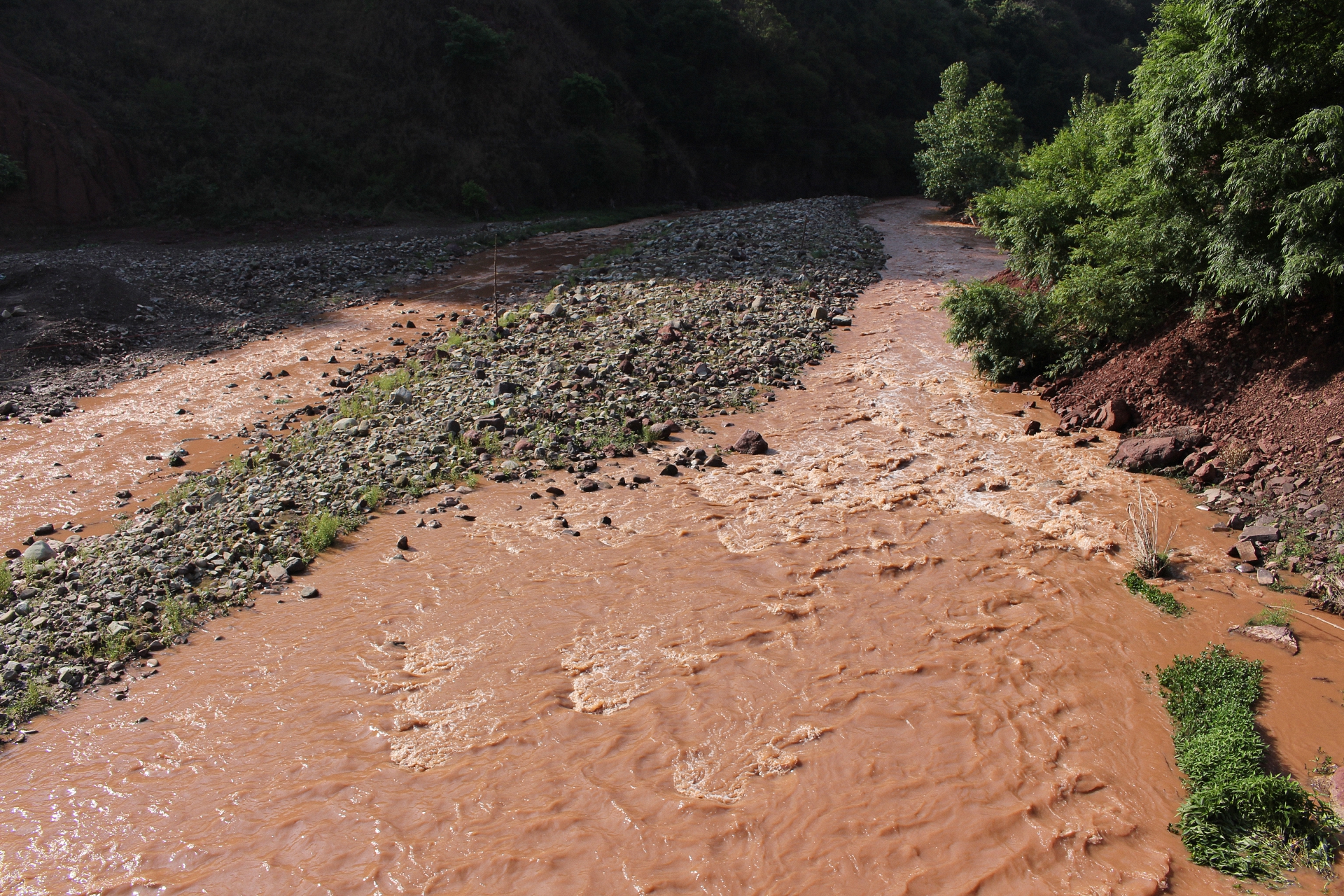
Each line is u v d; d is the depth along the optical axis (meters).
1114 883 4.91
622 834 5.27
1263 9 8.59
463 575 8.38
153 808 5.62
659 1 48.22
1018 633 7.20
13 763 6.11
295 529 9.45
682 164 44.41
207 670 7.09
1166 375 11.09
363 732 6.24
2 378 15.22
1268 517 8.58
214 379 15.55
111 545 9.31
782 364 14.27
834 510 9.49
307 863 5.14
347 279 22.91
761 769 5.78
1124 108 12.38
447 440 11.67
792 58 50.41
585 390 13.06
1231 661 6.56
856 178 50.22
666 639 7.23
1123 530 8.78
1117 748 5.95
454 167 35.50
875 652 7.01
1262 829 5.14
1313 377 9.48
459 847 5.21
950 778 5.68
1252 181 8.95
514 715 6.36
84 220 27.81
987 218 14.97
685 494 9.99
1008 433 11.47
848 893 4.87
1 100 27.25
